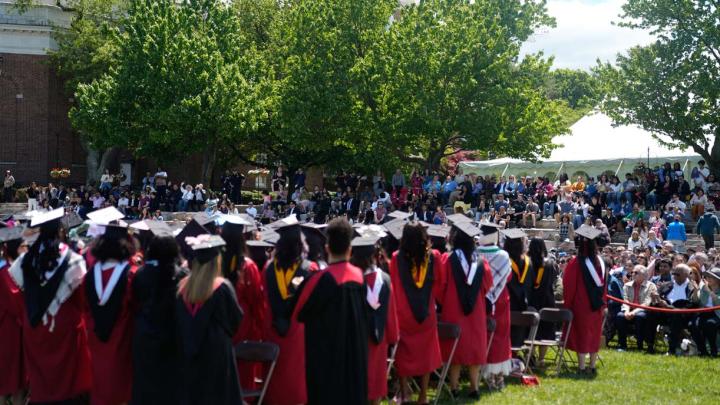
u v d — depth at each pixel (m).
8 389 7.68
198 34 37.69
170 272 6.39
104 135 37.31
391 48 33.00
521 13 36.31
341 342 6.58
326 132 33.78
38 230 8.23
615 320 13.74
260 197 42.91
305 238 8.27
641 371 11.23
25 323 7.25
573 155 34.50
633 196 26.70
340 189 33.91
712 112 29.70
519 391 9.56
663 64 29.77
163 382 6.27
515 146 32.53
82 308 7.39
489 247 9.55
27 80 43.59
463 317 8.83
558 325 13.45
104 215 7.06
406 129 32.72
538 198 28.33
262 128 39.44
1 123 43.34
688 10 29.31
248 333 7.50
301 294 6.66
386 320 7.20
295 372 7.22
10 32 43.25
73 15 44.91
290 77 34.59
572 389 9.77
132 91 36.31
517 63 36.09
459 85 32.09
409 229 8.24
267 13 45.28
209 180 38.59
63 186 38.41
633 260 16.28
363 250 7.13
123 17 41.97
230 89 35.78
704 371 11.29
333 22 34.38
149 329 6.28
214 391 6.05
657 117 29.84
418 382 9.78
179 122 35.28
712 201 26.91
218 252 6.16
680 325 13.00
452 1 34.50
